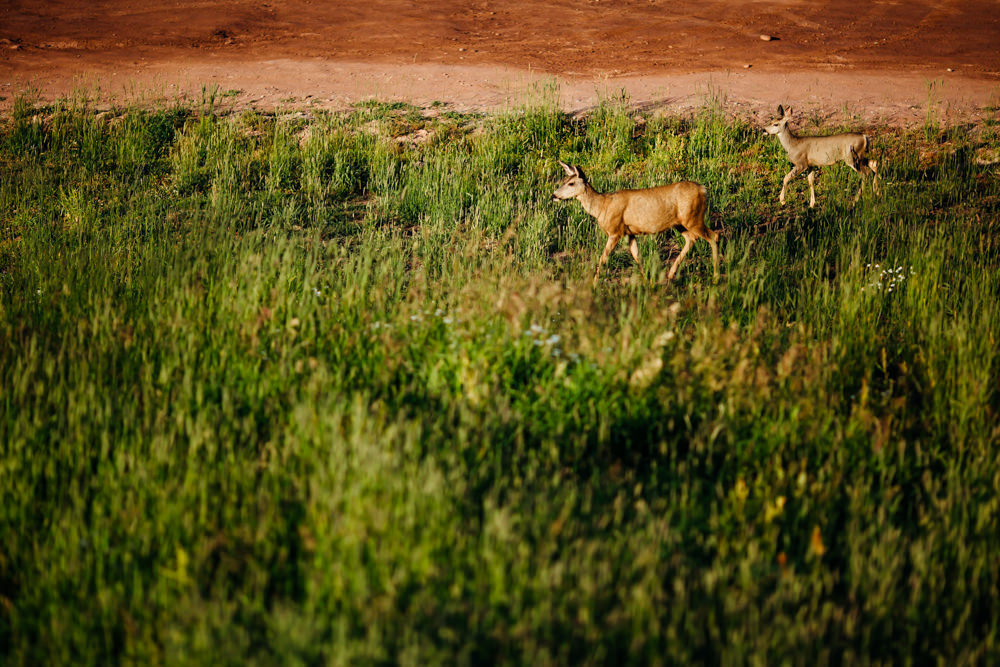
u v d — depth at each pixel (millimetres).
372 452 11422
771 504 12195
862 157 28031
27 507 11602
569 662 8984
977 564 11039
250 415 13688
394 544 10047
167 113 36812
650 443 13984
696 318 20234
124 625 9648
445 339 16625
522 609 9477
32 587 10328
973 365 16266
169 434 13008
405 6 65125
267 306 17812
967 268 22297
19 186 30625
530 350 15859
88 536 11039
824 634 9797
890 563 10961
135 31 56375
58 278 21000
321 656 8703
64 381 15023
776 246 24938
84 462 12602
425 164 31766
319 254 23484
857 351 17812
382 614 9109
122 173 32250
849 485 13062
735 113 36656
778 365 15484
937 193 28594
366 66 47031
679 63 47438
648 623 9406
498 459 12352
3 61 47438
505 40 54969
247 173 31734
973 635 10359
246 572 10266
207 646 8742
